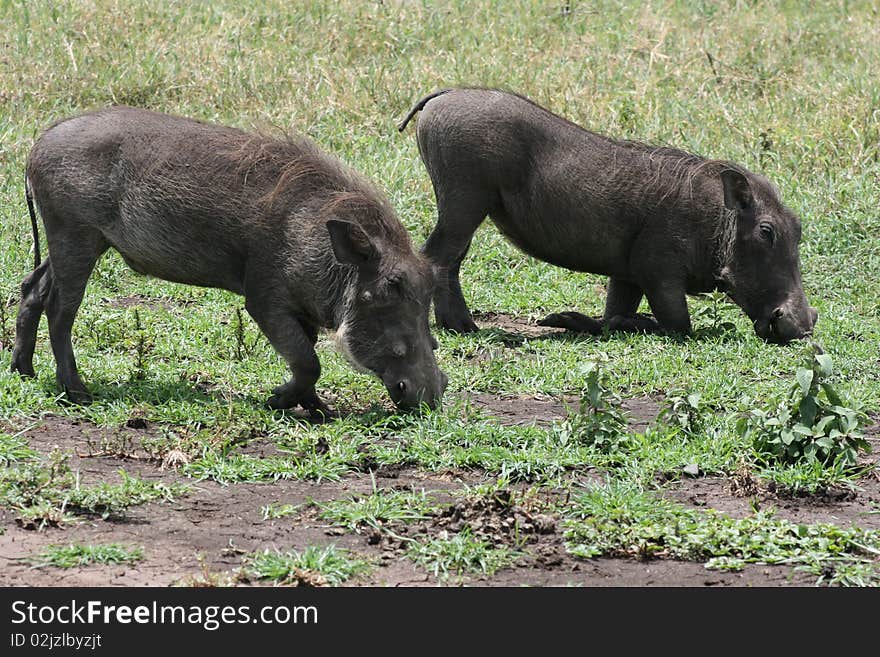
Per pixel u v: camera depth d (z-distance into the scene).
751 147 35.75
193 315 25.64
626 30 44.59
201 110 38.09
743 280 24.86
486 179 25.14
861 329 26.28
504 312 28.27
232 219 18.50
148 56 39.84
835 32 45.44
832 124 36.56
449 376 21.77
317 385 20.83
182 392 19.92
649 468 16.94
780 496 16.44
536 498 15.52
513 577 13.70
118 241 19.28
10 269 27.81
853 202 32.94
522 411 20.36
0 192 32.28
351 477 16.77
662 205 24.88
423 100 26.23
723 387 21.47
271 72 39.94
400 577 13.55
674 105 38.03
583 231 25.28
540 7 46.41
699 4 47.88
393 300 18.02
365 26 43.06
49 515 14.54
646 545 14.34
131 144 18.92
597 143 25.34
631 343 24.64
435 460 17.19
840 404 17.30
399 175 33.78
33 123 35.97
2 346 22.50
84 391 19.44
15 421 18.33
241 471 16.45
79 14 41.59
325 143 36.28
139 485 15.57
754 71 41.88
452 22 44.22
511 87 38.84
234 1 44.75
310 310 18.58
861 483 17.08
